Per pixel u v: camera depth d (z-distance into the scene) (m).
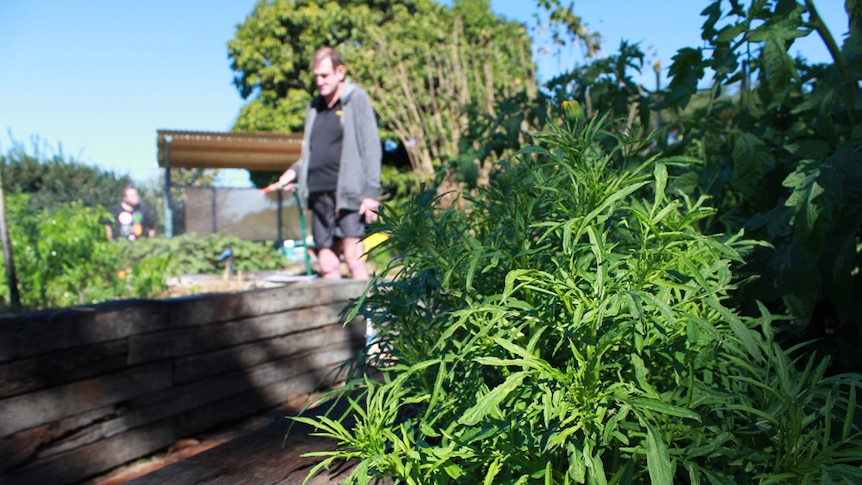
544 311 1.01
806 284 1.50
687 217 0.98
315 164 5.10
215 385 3.04
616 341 0.96
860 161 1.37
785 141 1.99
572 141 1.14
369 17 20.58
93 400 2.54
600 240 0.97
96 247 5.49
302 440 1.54
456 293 1.19
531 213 1.16
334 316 3.72
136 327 2.69
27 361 2.33
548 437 0.92
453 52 13.09
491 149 2.72
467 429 1.02
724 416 1.08
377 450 1.06
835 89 1.76
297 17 20.95
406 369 1.16
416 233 1.21
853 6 1.67
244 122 22.16
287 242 12.94
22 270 4.85
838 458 0.90
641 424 0.90
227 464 1.39
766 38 1.65
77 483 2.48
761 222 1.59
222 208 15.87
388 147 19.16
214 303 3.03
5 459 2.26
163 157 15.73
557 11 6.34
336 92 5.00
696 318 0.93
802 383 0.99
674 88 1.86
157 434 2.78
